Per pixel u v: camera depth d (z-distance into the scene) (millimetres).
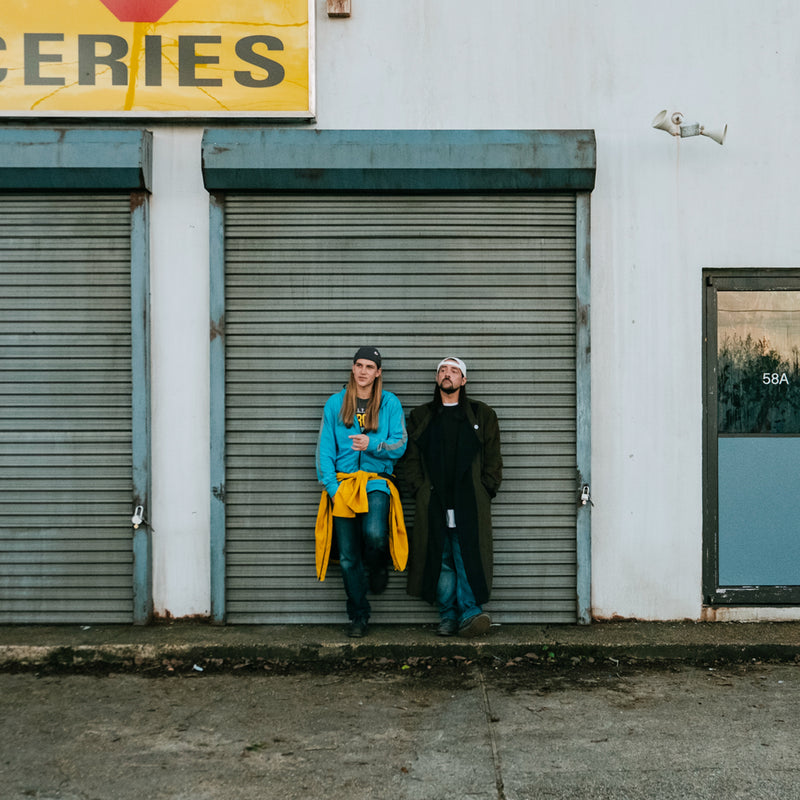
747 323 5699
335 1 5594
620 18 5629
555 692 4637
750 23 5629
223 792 3520
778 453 5688
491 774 3664
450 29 5633
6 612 5625
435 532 5238
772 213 5652
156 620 5652
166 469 5652
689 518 5656
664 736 4051
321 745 3961
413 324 5645
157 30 5586
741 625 5566
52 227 5609
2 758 3832
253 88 5602
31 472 5621
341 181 5516
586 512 5590
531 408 5641
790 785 3562
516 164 5469
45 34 5582
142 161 5473
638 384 5652
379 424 5203
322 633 5395
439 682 4797
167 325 5648
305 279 5629
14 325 5625
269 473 5625
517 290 5637
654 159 5641
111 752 3893
